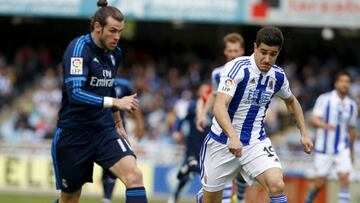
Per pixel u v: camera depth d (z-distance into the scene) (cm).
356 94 7131
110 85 2292
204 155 2469
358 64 8556
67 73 2186
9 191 5375
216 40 8900
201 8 6875
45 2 7006
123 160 2214
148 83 7644
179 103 6550
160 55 8838
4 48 9025
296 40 8650
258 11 6825
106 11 2172
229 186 3098
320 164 4006
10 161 5609
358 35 8538
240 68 2297
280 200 2262
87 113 2247
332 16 6806
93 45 2214
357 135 6175
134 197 2172
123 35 8581
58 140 2298
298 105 2452
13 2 7019
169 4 6888
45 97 7206
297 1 6819
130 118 6372
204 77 7900
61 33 9112
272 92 2348
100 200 4681
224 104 2270
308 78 7606
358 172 4631
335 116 3962
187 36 8931
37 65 8256
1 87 7738
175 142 5844
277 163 2320
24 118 6931
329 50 8625
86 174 2316
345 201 3919
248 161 2339
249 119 2345
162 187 5469
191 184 5256
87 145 2269
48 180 5534
